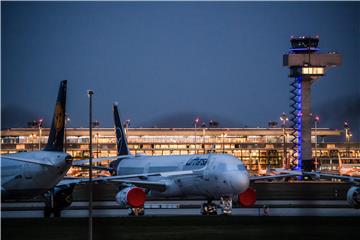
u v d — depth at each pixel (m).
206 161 90.19
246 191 88.19
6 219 75.06
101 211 91.69
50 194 82.25
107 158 82.88
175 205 92.44
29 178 79.69
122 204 84.12
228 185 85.25
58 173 79.75
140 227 67.00
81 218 76.06
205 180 88.19
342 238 59.41
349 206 94.69
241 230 64.25
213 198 88.94
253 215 80.62
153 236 60.97
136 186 93.12
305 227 66.06
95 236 61.28
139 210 84.31
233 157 88.94
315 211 86.38
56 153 80.19
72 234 62.72
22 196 81.25
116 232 63.62
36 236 61.78
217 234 61.88
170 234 62.06
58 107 82.31
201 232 63.12
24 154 80.62
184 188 93.25
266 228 65.50
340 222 69.69
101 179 86.69
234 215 80.81
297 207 93.75
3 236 62.09
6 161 81.00
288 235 61.03
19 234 63.09
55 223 70.69
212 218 74.38
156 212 88.38
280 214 81.94
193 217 75.94
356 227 66.06
